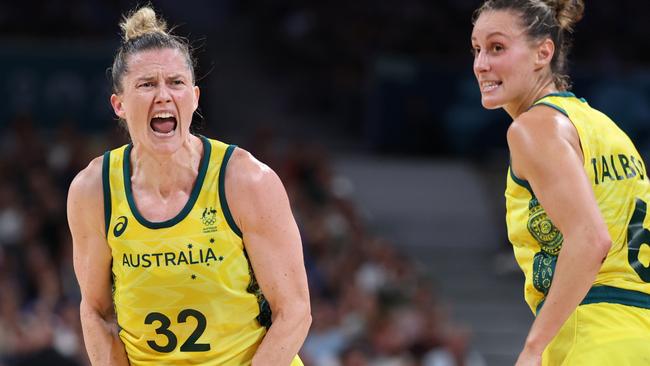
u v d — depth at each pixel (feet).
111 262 21.66
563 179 20.11
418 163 89.15
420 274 76.38
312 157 77.71
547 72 21.97
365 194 85.46
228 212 20.88
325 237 68.44
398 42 96.17
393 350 58.34
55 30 92.53
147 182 21.03
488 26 21.62
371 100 89.56
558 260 20.02
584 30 94.32
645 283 21.25
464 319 73.87
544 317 19.95
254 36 106.63
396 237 81.46
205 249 20.75
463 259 79.66
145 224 20.76
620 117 82.53
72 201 21.43
